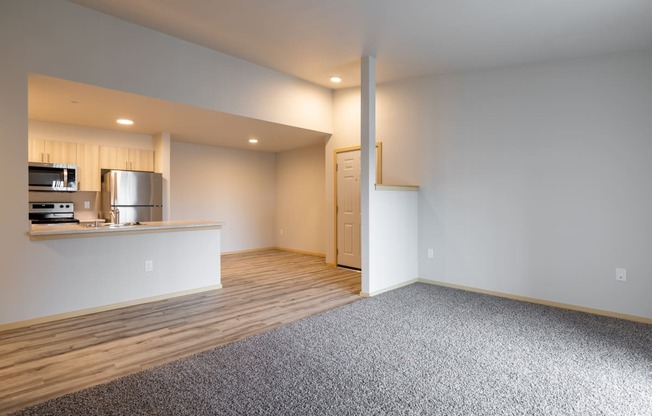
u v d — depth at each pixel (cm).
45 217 499
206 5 303
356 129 541
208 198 683
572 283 356
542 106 372
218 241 437
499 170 402
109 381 214
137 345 267
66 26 314
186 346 266
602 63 338
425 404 191
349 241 559
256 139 619
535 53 353
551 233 369
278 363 237
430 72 439
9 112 291
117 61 342
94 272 343
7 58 288
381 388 207
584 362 240
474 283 423
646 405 190
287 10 304
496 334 288
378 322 315
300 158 727
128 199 521
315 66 446
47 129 486
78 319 324
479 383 213
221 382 212
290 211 751
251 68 448
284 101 491
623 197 328
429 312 344
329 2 286
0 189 290
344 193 564
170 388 206
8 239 296
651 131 314
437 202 452
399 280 443
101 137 532
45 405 189
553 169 366
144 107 404
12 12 290
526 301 383
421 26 317
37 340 275
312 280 481
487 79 410
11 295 298
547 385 211
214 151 691
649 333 291
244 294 411
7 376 220
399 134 487
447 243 445
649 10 263
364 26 324
